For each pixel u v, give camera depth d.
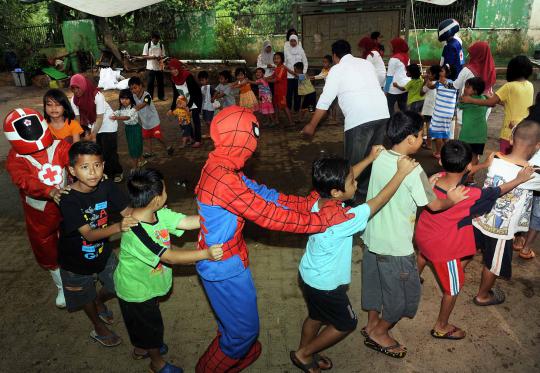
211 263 2.53
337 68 4.66
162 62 12.38
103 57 13.85
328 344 2.80
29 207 3.35
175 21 15.88
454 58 8.10
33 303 3.93
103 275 3.19
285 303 3.76
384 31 12.49
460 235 2.96
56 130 4.09
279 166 7.02
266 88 9.06
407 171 2.53
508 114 4.89
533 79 13.47
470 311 3.59
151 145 7.72
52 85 14.87
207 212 2.46
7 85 15.76
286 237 4.83
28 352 3.35
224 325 2.65
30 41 16.28
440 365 3.08
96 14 11.63
